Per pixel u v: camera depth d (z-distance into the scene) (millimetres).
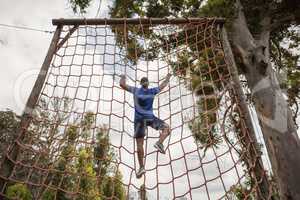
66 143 5152
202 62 7621
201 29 6426
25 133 4660
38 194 4422
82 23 6105
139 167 5277
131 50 7457
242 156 4844
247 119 5020
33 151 4727
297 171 8086
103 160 5059
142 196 4672
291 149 8367
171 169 4824
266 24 11195
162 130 5562
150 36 7488
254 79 9656
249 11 11562
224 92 5578
